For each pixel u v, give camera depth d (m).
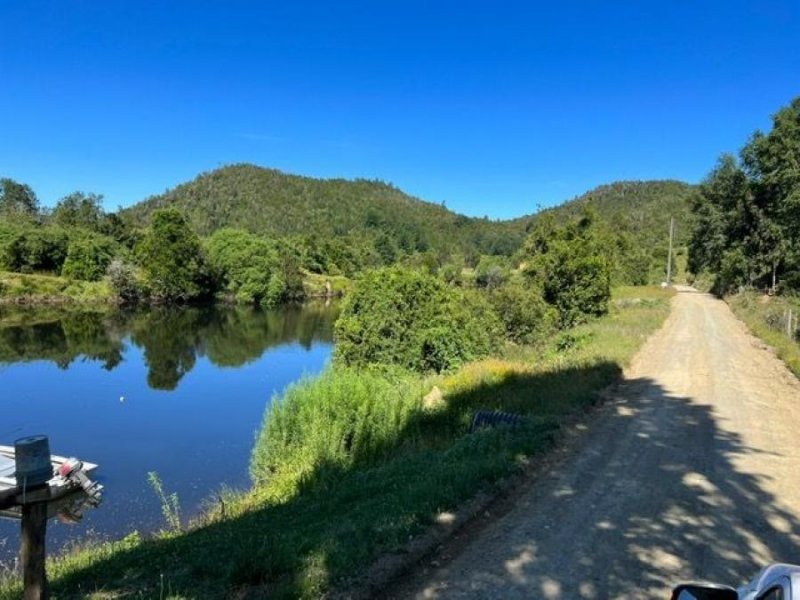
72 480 5.69
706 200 68.12
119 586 5.72
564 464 9.12
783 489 8.13
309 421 13.82
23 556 4.11
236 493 13.59
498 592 5.23
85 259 82.56
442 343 20.77
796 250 49.06
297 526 7.11
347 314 21.58
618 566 5.76
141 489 15.32
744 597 3.19
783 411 13.22
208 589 5.17
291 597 4.85
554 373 16.36
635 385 15.92
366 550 5.75
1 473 14.11
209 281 85.56
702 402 13.90
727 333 29.02
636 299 50.09
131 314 67.75
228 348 45.47
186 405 26.34
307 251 123.56
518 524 6.76
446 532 6.44
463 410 13.77
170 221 79.81
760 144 55.59
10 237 83.75
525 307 27.81
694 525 6.81
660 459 9.43
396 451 12.09
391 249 160.75
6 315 61.47
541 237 45.44
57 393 28.64
